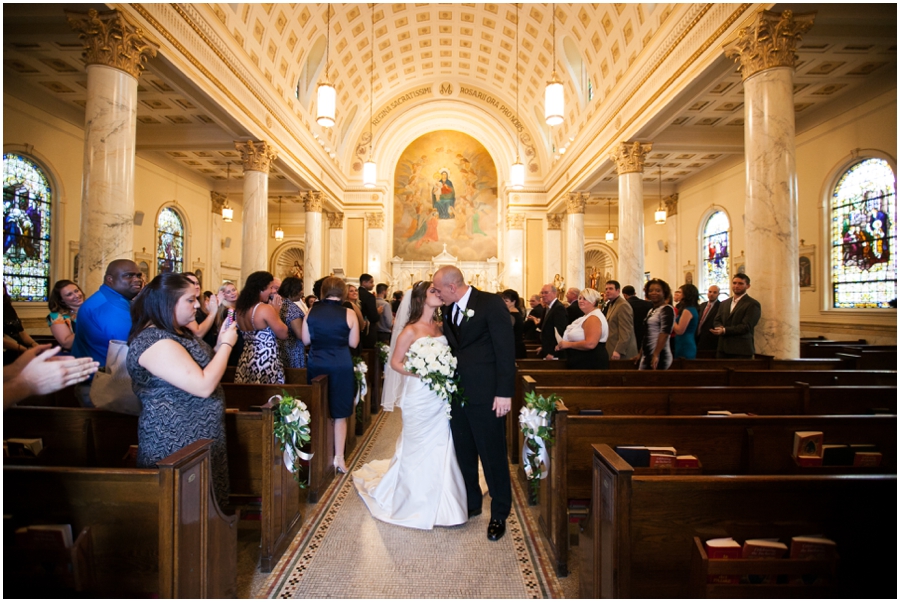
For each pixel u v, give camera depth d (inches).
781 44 248.2
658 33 368.2
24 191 369.7
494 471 139.3
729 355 241.1
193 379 92.9
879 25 267.6
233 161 569.3
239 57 386.9
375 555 128.1
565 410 122.6
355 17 580.4
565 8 521.3
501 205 872.3
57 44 301.4
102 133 241.8
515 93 794.2
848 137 387.2
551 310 251.9
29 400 173.3
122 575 84.6
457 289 141.3
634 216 444.8
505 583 116.0
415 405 145.9
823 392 155.9
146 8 266.1
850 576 84.0
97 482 84.0
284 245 869.8
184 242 607.8
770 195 247.8
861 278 382.9
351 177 833.5
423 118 864.9
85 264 239.5
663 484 84.2
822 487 84.4
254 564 124.2
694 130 469.1
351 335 182.1
